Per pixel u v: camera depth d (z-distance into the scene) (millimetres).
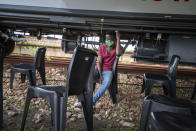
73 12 5223
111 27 5648
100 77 3047
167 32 5594
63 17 5344
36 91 1773
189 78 5926
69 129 2236
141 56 6301
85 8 5203
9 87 3947
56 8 5234
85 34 6434
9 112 2631
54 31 6867
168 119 799
